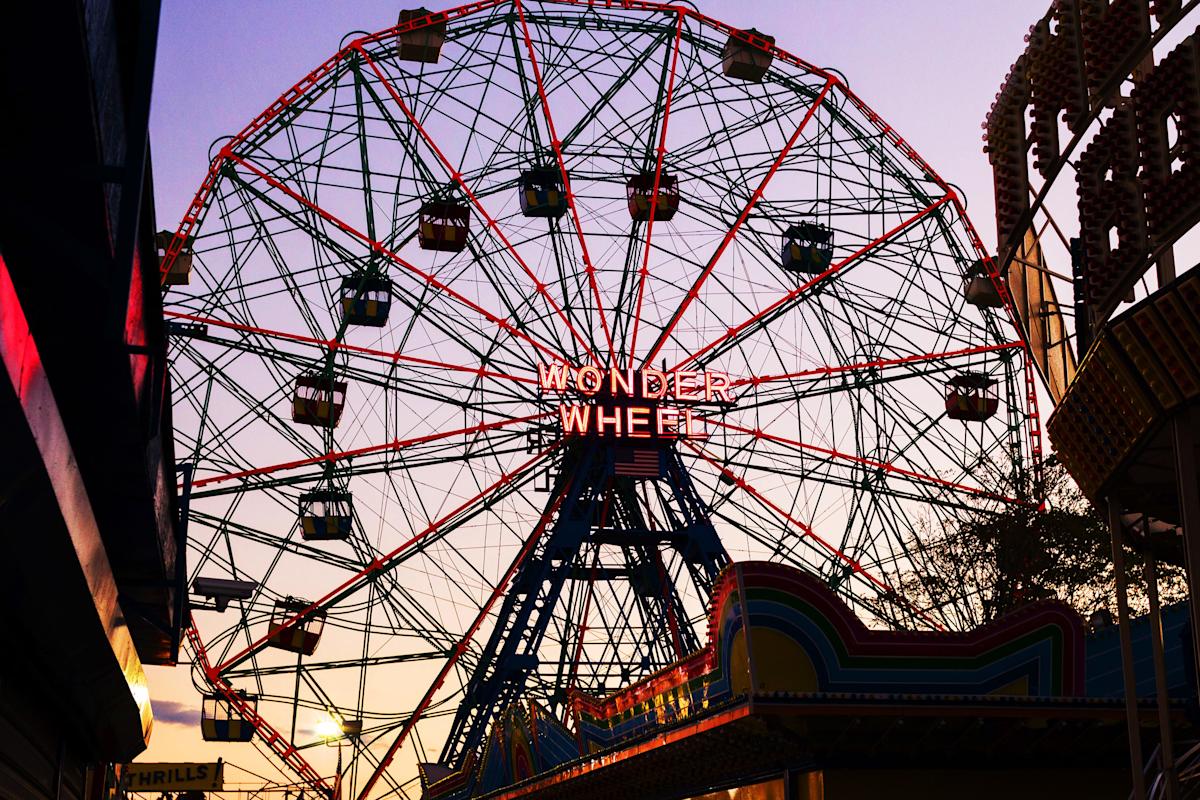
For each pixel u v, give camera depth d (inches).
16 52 547.5
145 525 1091.3
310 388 2300.7
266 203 2343.8
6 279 364.2
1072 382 812.6
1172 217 773.9
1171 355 698.2
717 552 2380.7
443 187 2417.6
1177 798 748.6
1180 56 760.3
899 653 1016.9
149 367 897.5
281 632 2268.7
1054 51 933.8
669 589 2411.4
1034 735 1055.0
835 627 1008.9
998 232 1040.2
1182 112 762.2
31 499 476.7
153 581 1234.6
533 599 2346.2
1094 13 874.1
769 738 1053.2
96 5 555.2
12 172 614.9
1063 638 1042.1
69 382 826.8
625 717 1259.2
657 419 2402.8
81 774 1202.0
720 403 2450.8
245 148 2354.8
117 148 689.6
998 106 1038.4
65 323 759.7
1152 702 1017.5
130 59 659.4
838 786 1031.6
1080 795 1083.3
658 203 2486.5
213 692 2251.5
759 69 2561.5
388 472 2330.2
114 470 961.5
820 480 2472.9
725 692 1053.2
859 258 2546.8
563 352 2428.6
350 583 2305.6
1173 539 930.1
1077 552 2180.1
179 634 1346.0
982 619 2224.4
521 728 1566.2
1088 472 834.8
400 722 2309.3
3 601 629.6
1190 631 1048.2
